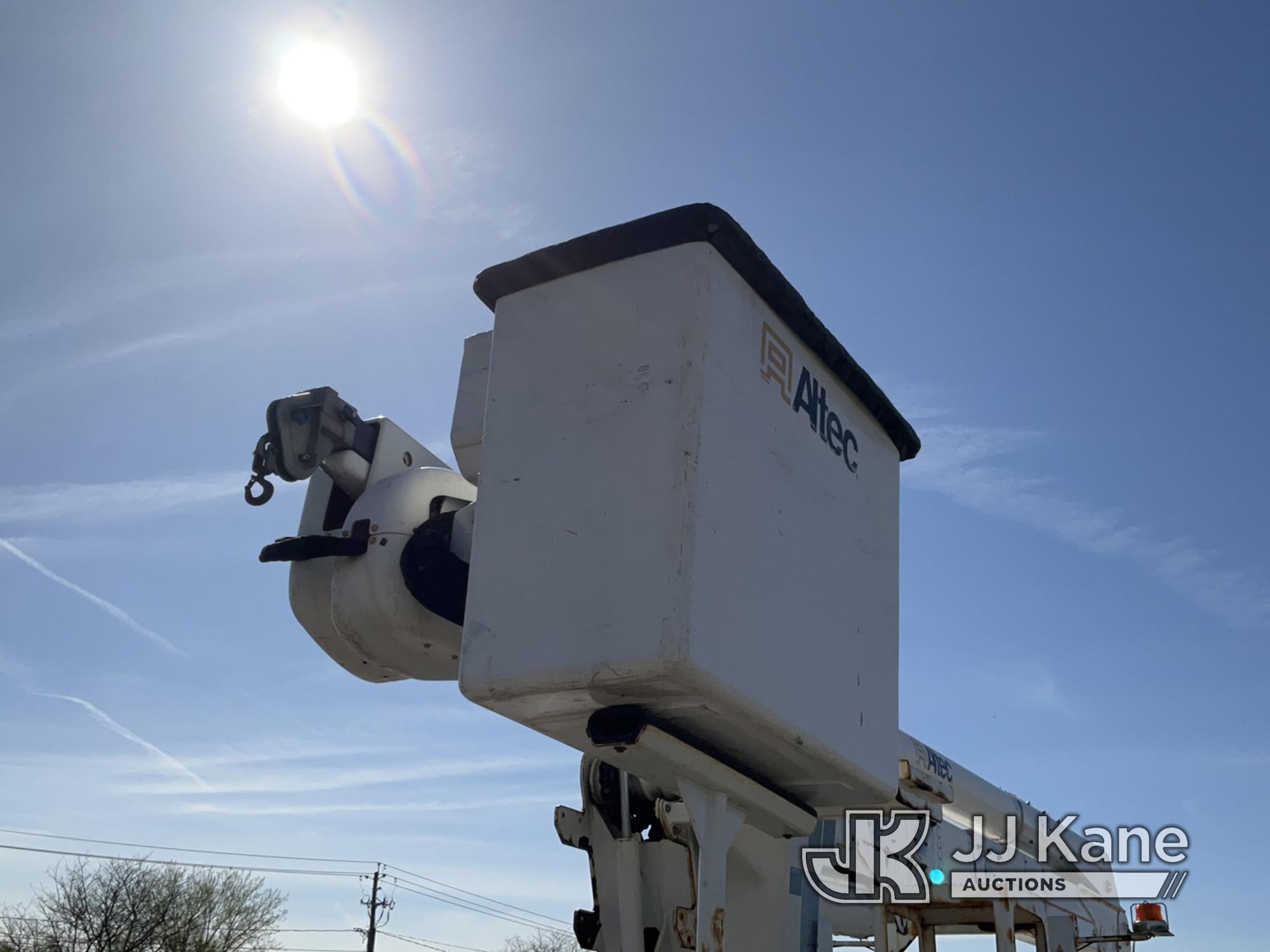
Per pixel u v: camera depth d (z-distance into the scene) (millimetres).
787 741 2869
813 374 3318
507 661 2666
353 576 3561
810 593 3059
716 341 2828
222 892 34188
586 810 3879
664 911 3662
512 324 3049
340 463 3781
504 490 2852
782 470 3031
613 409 2791
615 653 2539
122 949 31562
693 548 2582
